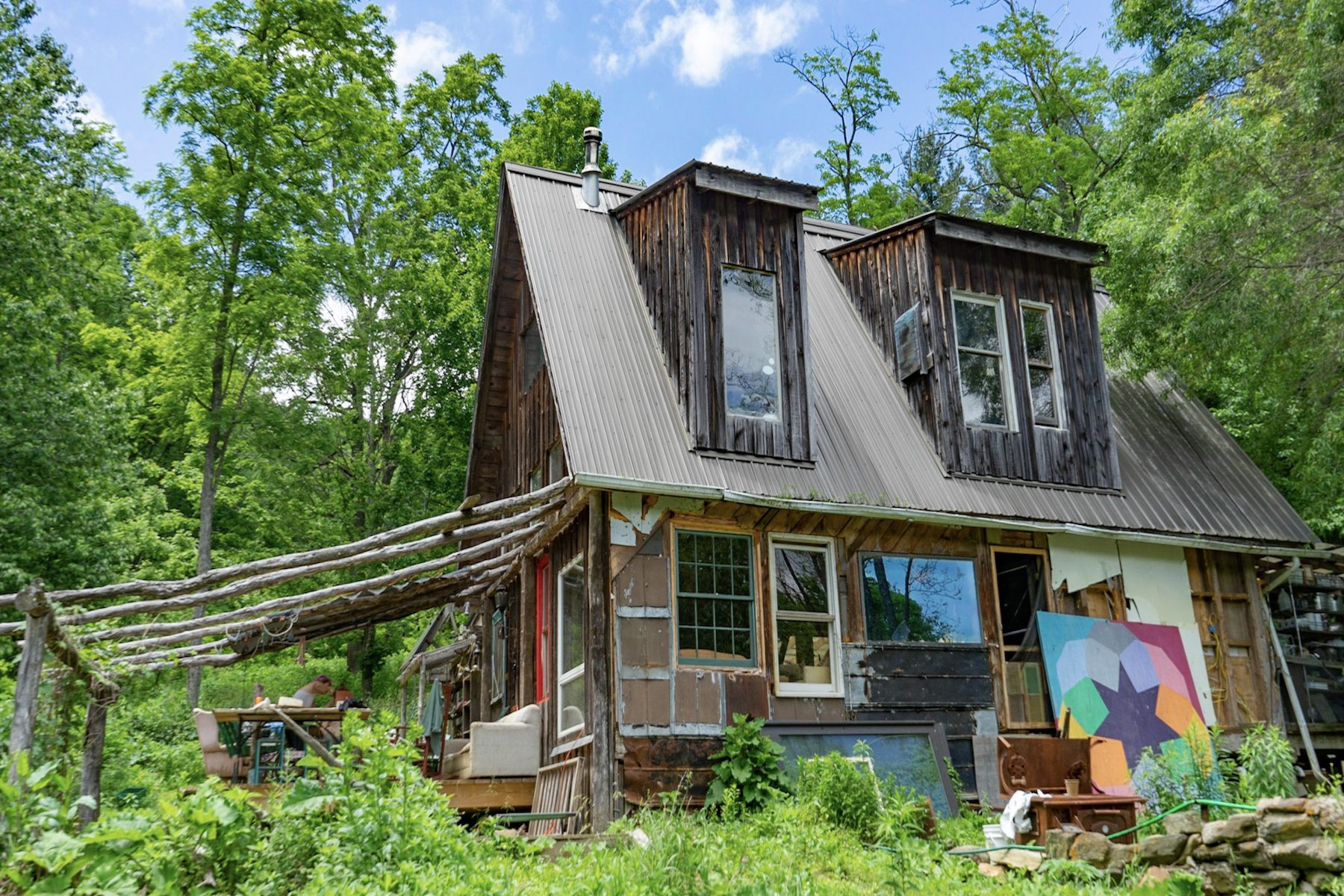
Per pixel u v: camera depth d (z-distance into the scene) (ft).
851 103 118.93
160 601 29.14
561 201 45.80
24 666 21.03
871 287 47.42
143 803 37.83
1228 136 43.19
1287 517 47.11
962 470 41.45
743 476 36.70
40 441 68.08
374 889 18.65
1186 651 42.68
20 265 68.74
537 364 48.29
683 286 39.32
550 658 41.04
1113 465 45.09
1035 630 40.73
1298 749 44.55
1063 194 100.22
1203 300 45.16
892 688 37.19
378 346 104.99
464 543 53.47
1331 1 40.86
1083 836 24.76
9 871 16.51
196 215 85.71
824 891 21.65
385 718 24.23
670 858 21.04
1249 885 21.22
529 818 29.68
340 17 93.09
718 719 34.06
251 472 99.30
